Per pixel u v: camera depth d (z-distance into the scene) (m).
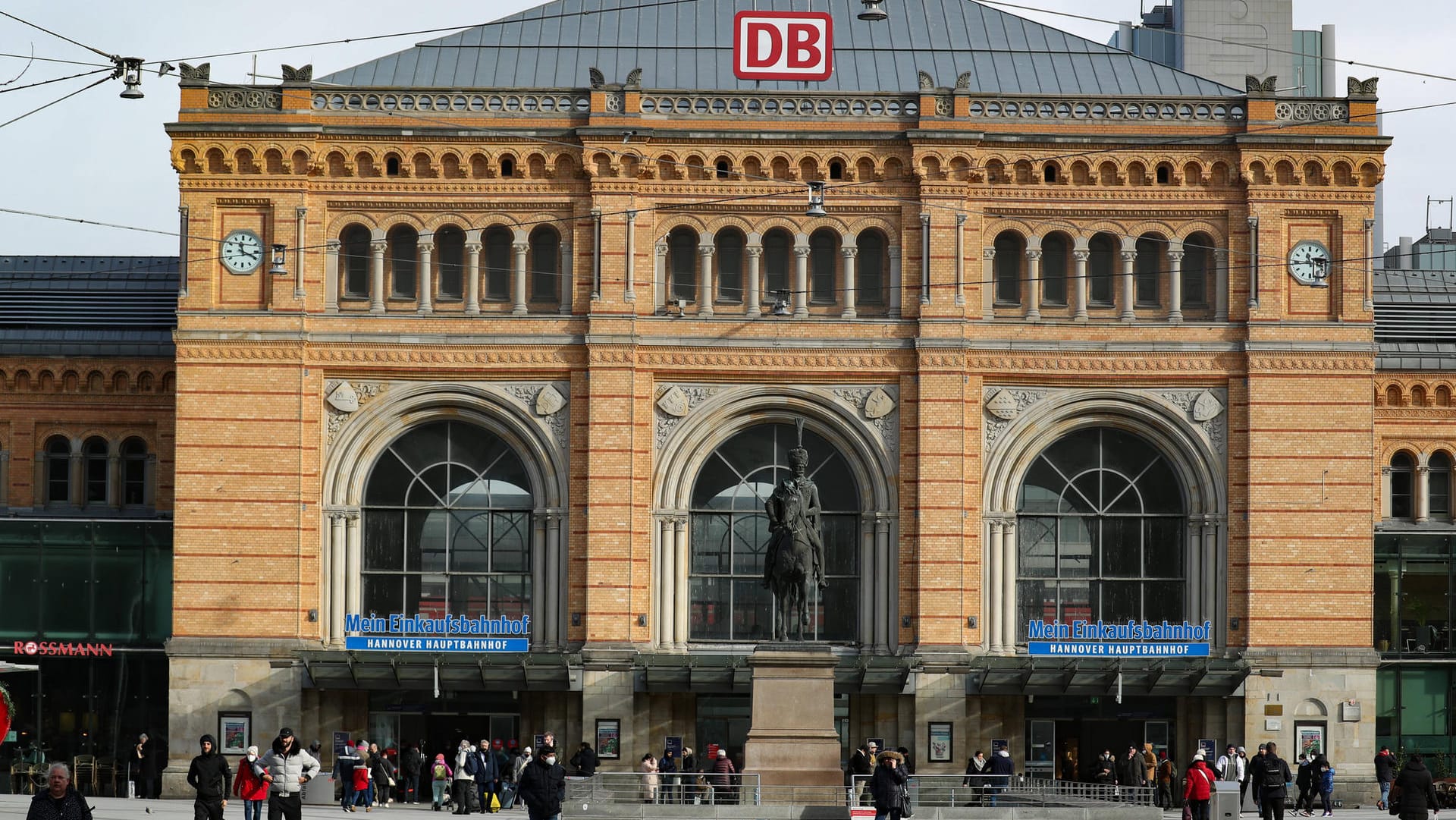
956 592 61.34
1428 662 65.25
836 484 62.56
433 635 61.03
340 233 62.12
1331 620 61.28
